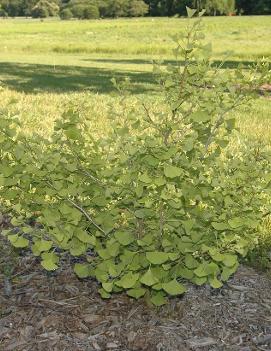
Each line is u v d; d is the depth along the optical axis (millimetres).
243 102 3955
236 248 3975
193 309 4375
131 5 130500
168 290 3785
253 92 3924
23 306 4359
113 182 3945
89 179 4074
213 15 115375
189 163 3881
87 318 4227
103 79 22797
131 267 3902
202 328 4172
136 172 3824
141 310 4328
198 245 3895
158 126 4004
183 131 4031
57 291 4559
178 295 4504
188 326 4180
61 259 5031
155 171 3861
